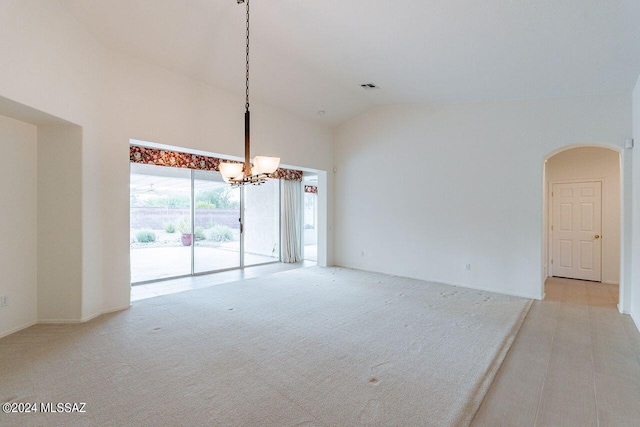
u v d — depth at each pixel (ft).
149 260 21.72
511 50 11.61
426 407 6.93
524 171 16.11
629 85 13.07
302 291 16.62
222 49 13.67
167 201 21.31
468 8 9.54
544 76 13.33
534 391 7.69
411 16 10.36
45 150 11.89
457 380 8.06
